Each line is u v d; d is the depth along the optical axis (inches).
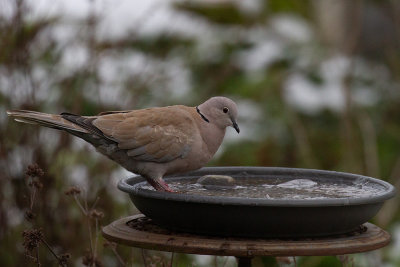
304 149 514.0
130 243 239.9
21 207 381.7
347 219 233.9
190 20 558.3
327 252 226.7
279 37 567.2
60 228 386.6
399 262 414.0
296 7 621.6
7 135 389.7
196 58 540.1
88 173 406.6
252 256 229.1
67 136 397.4
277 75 536.4
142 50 486.0
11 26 390.9
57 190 392.2
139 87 445.4
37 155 382.0
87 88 432.8
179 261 384.2
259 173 307.3
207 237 238.2
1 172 384.8
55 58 422.9
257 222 227.3
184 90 521.7
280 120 519.5
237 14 561.0
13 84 391.5
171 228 248.2
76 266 383.9
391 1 617.0
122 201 419.2
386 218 474.9
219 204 224.2
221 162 512.4
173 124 277.7
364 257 416.2
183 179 307.9
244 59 548.4
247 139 514.3
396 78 596.1
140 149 272.8
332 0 613.3
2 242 382.0
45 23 406.9
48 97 414.6
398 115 587.8
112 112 285.9
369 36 681.6
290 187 285.1
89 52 421.4
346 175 289.1
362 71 602.9
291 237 234.5
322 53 560.4
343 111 532.1
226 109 291.1
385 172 565.0
